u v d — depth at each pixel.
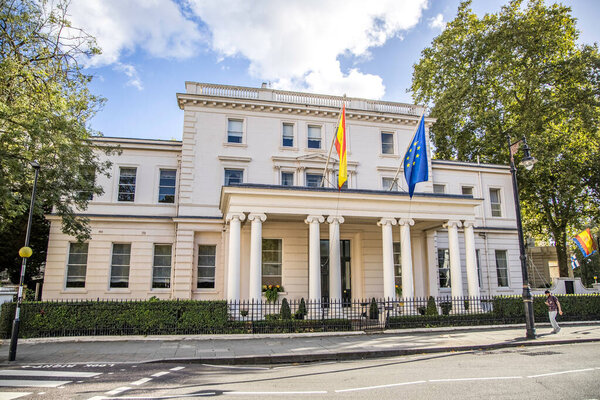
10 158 15.16
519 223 16.81
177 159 26.39
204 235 24.75
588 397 7.24
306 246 24.80
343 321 17.91
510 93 33.88
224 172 25.34
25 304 15.80
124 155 25.84
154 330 16.41
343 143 20.78
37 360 11.92
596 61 30.09
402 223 21.58
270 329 17.12
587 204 34.19
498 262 31.41
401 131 28.66
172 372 10.43
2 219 17.36
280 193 19.88
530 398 7.21
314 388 8.36
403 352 13.39
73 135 17.95
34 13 16.84
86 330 16.06
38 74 16.70
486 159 37.50
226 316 16.95
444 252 29.22
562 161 30.45
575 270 41.66
